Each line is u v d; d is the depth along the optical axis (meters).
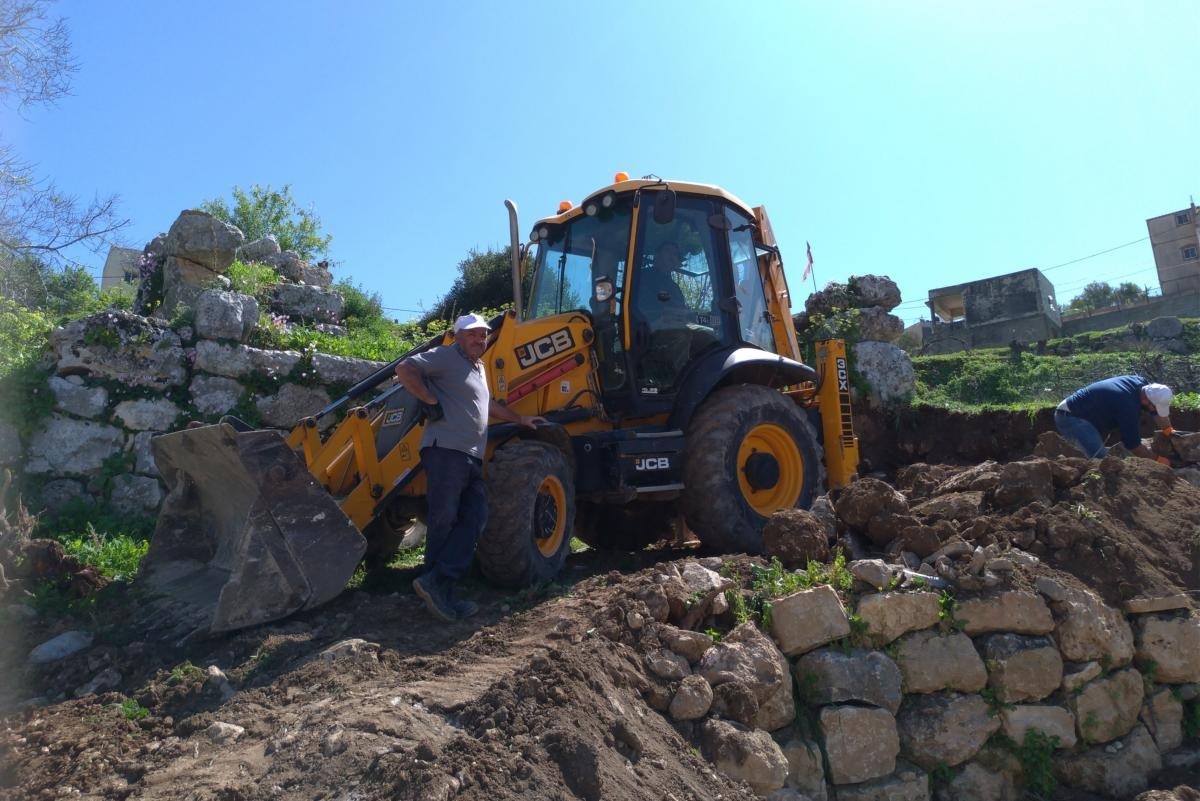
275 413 8.70
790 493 6.77
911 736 4.58
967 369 16.89
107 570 6.16
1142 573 5.26
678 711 3.97
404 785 2.98
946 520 5.48
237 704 3.86
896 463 11.04
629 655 4.10
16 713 3.99
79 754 3.57
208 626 4.59
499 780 3.04
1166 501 5.99
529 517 5.21
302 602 4.61
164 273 10.16
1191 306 32.97
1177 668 5.08
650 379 6.42
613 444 5.93
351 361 9.16
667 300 6.60
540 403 6.08
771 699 4.22
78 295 14.74
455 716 3.54
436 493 4.78
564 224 7.05
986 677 4.75
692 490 6.23
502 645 4.39
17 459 7.59
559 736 3.26
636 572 5.89
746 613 4.61
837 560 5.00
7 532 5.54
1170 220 44.03
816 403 7.91
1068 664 4.90
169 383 8.30
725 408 6.37
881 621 4.69
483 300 28.09
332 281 14.39
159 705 3.98
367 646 4.29
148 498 7.93
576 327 6.34
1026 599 4.89
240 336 8.71
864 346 11.32
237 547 4.95
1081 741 4.80
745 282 7.38
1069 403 7.72
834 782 4.33
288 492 4.70
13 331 8.95
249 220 26.75
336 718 3.54
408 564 6.57
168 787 3.24
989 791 4.60
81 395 7.93
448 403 4.86
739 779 3.83
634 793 3.26
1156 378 17.33
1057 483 5.92
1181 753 4.99
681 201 6.93
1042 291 33.16
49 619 5.05
